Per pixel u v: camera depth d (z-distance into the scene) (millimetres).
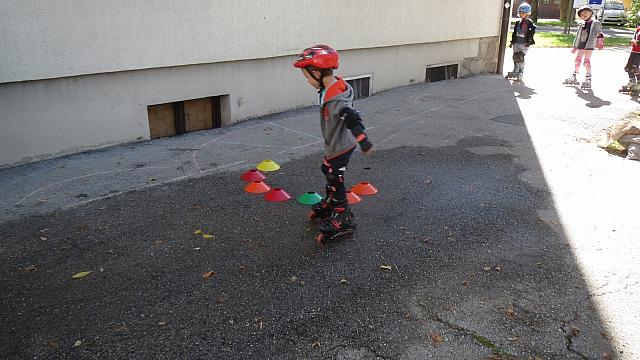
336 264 3838
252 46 7566
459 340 3033
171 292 3459
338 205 4148
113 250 3998
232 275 3672
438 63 11695
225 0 7059
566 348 2986
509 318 3250
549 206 5008
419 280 3654
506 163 6238
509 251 4109
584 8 10633
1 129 5539
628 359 2908
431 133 7488
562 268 3873
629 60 10547
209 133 7273
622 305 3410
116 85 6328
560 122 8164
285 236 4270
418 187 5422
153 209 4730
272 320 3182
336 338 3031
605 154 6629
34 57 5527
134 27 6234
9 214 4559
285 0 7828
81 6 5746
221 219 4562
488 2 12477
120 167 5781
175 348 2926
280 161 6141
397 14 10000
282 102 8383
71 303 3324
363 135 3777
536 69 13867
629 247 4207
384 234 4344
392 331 3100
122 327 3100
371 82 10055
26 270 3695
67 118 6000
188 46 6812
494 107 9172
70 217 4531
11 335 3014
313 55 3898
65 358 2838
